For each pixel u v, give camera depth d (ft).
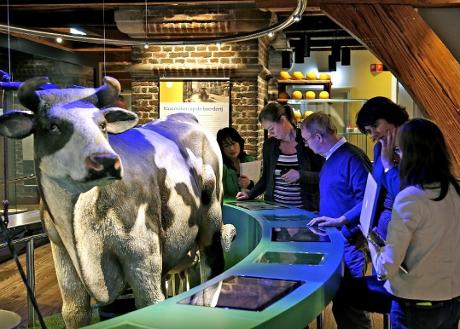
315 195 13.93
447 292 7.54
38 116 7.29
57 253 8.24
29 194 25.66
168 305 6.23
